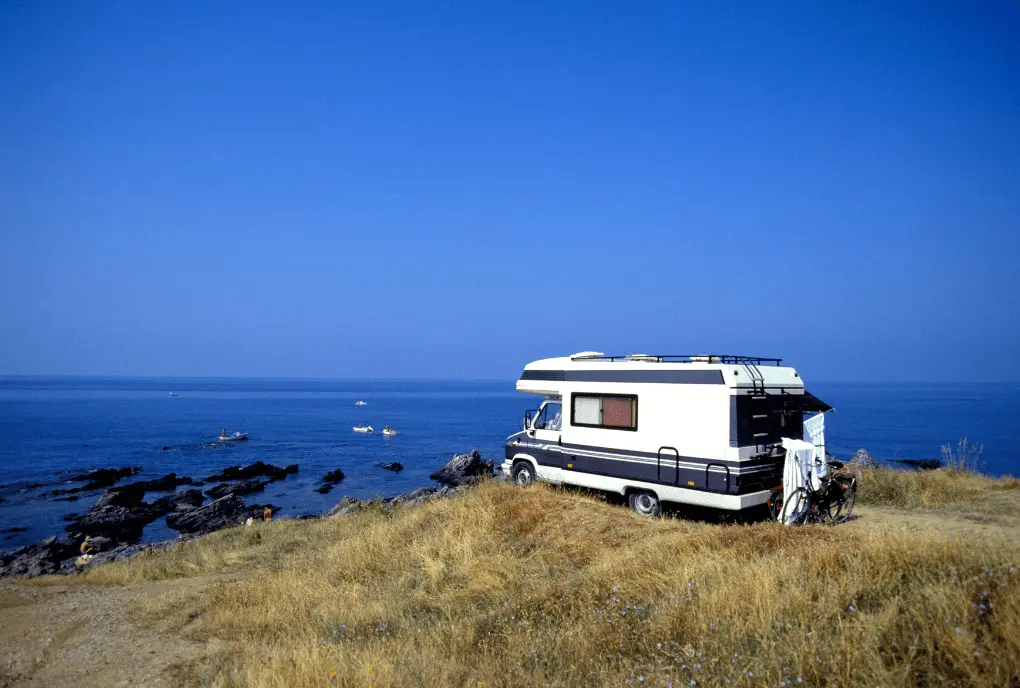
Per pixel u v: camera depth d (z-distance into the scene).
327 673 5.98
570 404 14.30
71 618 8.84
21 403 132.50
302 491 35.75
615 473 13.21
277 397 186.38
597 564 9.08
